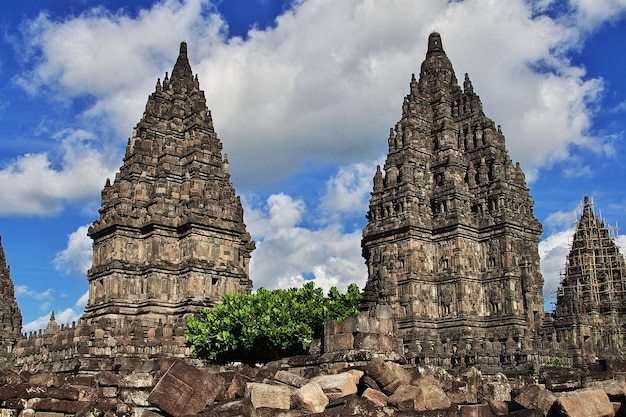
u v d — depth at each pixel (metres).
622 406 27.17
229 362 61.09
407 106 109.56
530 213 107.25
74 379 32.91
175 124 89.56
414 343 90.00
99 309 80.44
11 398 28.42
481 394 35.25
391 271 98.62
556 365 77.38
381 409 27.53
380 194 106.31
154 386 29.31
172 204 84.81
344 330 38.41
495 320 96.00
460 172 106.25
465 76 114.31
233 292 82.38
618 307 106.44
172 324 75.44
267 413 27.33
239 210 98.38
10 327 108.69
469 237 100.19
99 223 85.50
